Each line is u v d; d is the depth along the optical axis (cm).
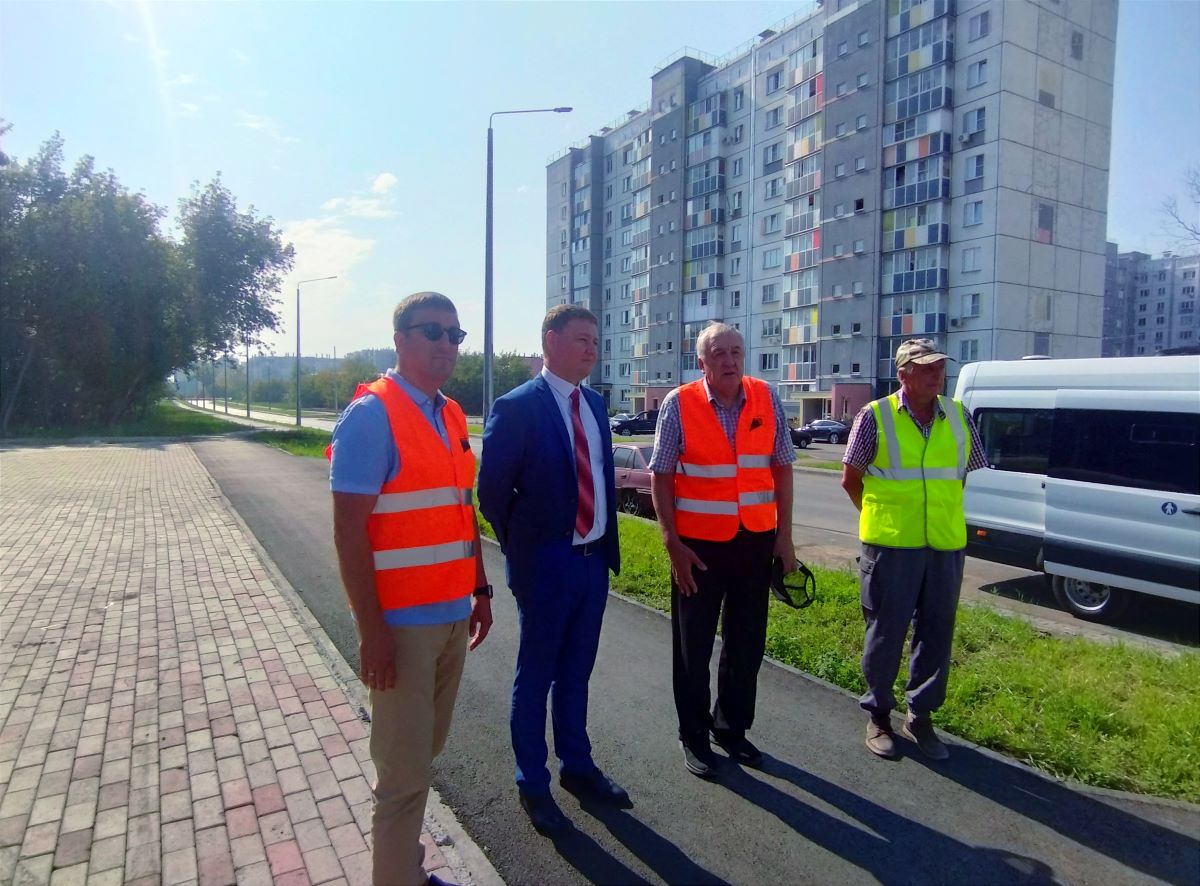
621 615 614
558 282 7819
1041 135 3781
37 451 2553
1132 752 363
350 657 517
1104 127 4028
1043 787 342
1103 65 3997
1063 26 3819
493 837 305
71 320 3622
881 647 370
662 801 330
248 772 345
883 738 376
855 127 4309
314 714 408
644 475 1252
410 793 250
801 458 2758
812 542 1060
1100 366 687
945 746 374
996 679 445
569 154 7475
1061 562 693
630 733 399
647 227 6372
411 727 249
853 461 380
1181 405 623
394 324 260
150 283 3797
